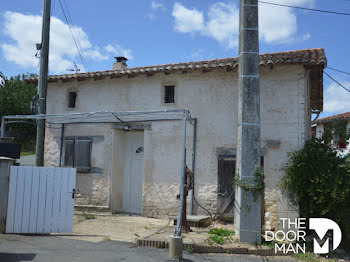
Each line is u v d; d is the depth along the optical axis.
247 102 6.76
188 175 7.38
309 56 8.11
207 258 5.77
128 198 9.88
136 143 10.03
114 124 9.60
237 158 6.97
